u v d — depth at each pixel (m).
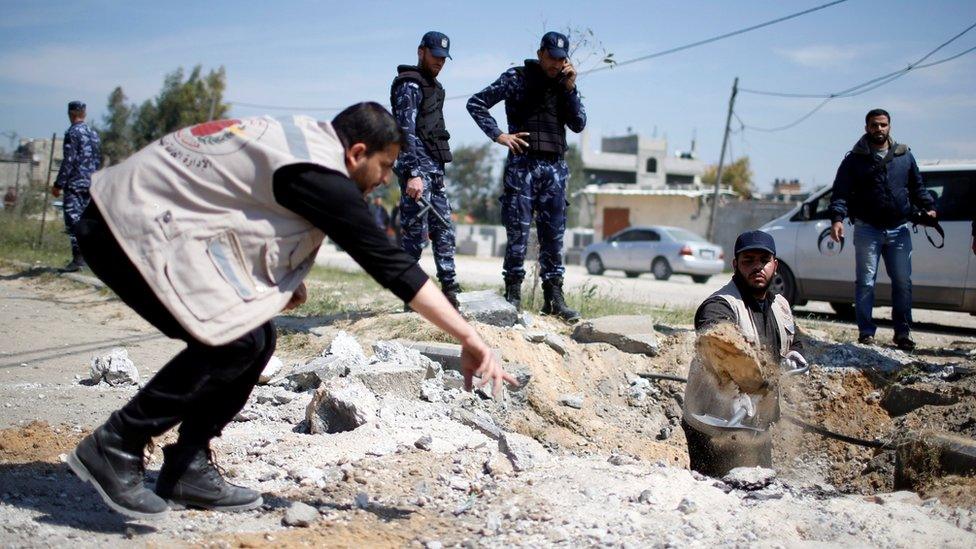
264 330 3.35
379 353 6.06
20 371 6.56
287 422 5.14
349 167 3.35
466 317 7.14
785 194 49.50
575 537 3.30
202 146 3.11
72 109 12.76
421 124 7.18
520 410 5.98
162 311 3.13
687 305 12.00
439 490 3.96
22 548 2.99
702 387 4.82
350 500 3.77
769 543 3.28
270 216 3.12
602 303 10.14
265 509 3.61
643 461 4.36
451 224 7.41
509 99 7.52
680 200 44.69
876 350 7.08
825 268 11.55
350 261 23.52
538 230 7.90
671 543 3.23
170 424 3.24
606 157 67.69
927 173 10.88
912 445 4.72
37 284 12.15
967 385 6.09
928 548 3.32
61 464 4.07
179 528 3.32
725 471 4.92
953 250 10.50
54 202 22.33
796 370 4.77
